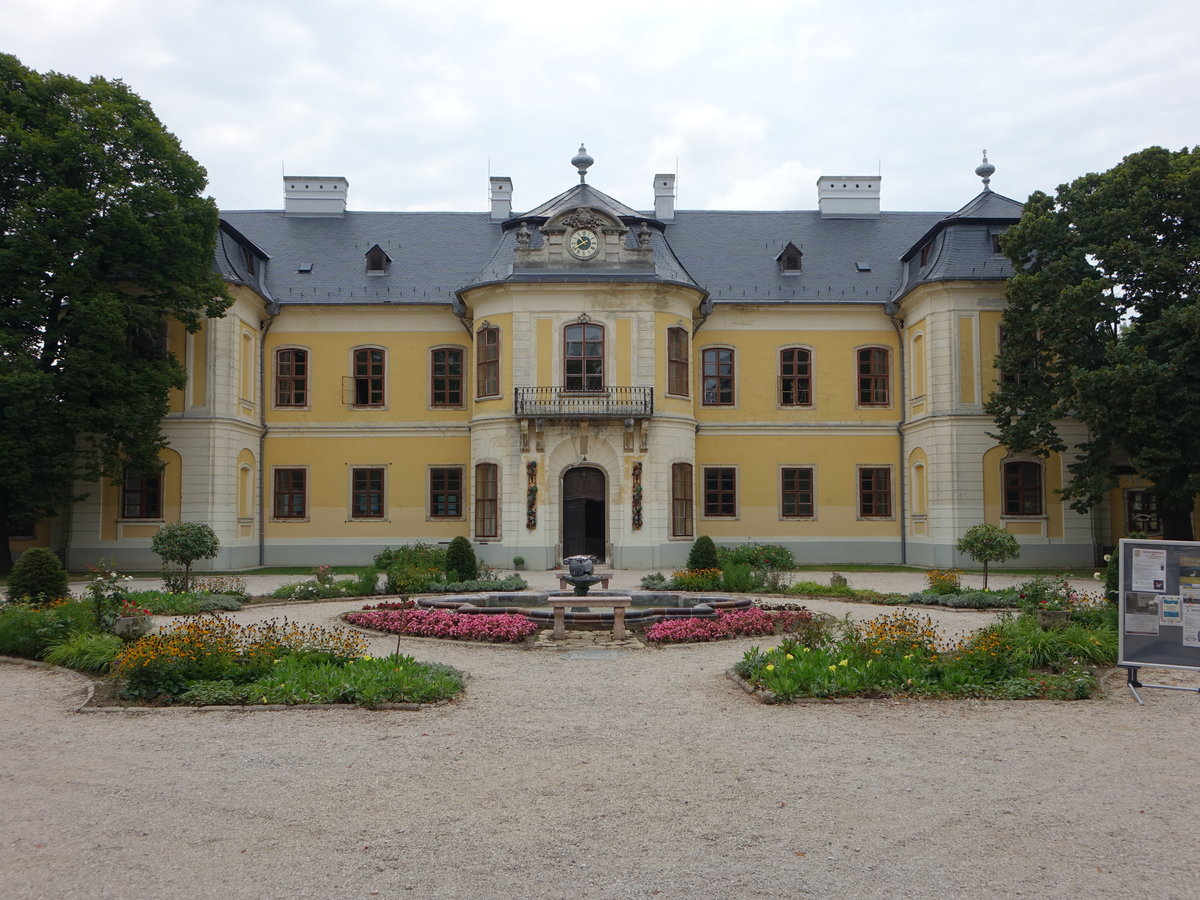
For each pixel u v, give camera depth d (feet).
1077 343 95.71
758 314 123.95
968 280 110.42
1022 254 102.01
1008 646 42.68
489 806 24.98
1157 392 90.33
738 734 32.53
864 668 39.63
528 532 108.37
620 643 52.16
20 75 94.63
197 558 75.46
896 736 32.27
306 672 39.42
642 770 28.27
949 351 111.65
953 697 38.01
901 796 25.81
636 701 37.91
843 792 26.14
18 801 25.63
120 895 19.70
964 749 30.63
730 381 124.06
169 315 108.88
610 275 110.42
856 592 75.20
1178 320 89.04
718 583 79.41
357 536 121.49
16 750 30.76
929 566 114.21
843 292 124.47
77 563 108.37
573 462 110.01
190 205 101.19
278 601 72.74
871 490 123.44
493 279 112.68
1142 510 113.60
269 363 122.21
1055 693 38.22
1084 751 30.50
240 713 35.68
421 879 20.33
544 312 110.52
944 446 111.45
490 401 112.16
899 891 19.75
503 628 52.85
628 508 108.68
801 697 37.58
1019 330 101.55
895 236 133.28
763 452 123.34
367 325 122.83
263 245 128.77
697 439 123.13
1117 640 46.32
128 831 23.31
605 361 110.01
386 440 122.21
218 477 109.40
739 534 122.62
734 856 21.56
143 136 99.30
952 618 63.05
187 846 22.30
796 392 123.85
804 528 122.93
